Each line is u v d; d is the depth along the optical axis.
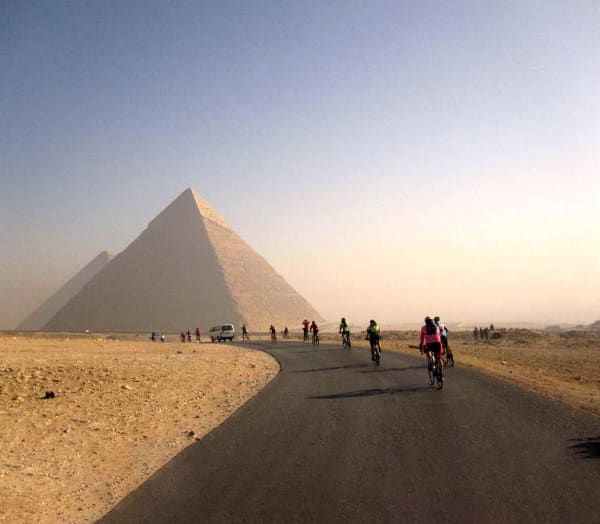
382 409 12.42
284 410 13.16
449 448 8.70
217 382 20.12
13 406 14.52
